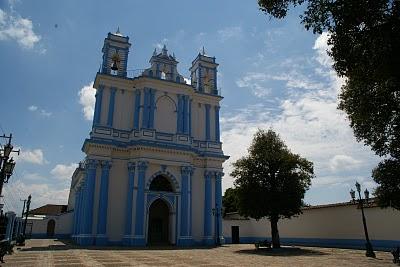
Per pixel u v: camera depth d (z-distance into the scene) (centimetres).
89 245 3284
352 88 1636
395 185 1930
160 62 4109
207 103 4341
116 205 3544
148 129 3741
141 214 3472
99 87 3812
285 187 3206
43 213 7138
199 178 4044
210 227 3891
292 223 4366
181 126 3950
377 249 3206
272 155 3325
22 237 3347
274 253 2798
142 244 3412
